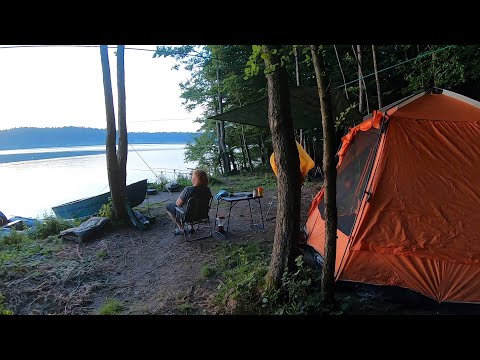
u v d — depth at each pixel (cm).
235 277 403
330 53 1173
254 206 806
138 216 697
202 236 597
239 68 1506
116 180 667
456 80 821
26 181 1708
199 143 1948
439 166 353
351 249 346
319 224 459
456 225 333
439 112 391
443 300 306
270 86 326
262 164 1739
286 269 327
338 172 439
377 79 842
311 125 788
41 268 483
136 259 513
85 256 530
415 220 341
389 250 339
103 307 362
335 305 298
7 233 666
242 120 687
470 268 318
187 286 406
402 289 321
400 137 365
